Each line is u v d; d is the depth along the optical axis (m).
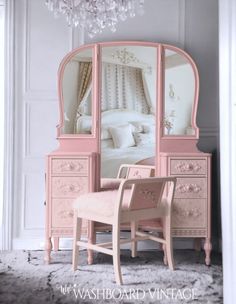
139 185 2.35
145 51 3.17
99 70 3.13
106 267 2.63
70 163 2.75
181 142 3.12
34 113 3.24
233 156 1.46
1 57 3.28
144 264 2.72
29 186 3.22
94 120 3.10
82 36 3.26
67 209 2.74
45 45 3.26
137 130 3.13
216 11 3.28
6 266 2.66
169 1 3.28
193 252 3.11
